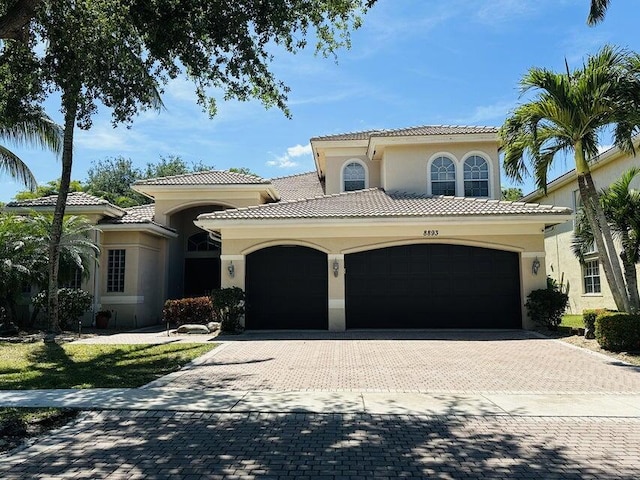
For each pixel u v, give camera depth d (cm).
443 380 985
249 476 520
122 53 1055
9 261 1736
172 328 2059
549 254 2862
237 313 1766
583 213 1716
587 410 765
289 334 1725
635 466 542
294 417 736
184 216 2702
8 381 995
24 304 2100
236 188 2400
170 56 1088
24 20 906
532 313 1719
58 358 1293
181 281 2644
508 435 652
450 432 666
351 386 936
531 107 1359
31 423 704
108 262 2222
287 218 1783
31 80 1116
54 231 1739
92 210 2167
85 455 585
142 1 947
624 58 1290
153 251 2386
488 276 1819
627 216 1456
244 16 997
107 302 2195
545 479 509
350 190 2458
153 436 655
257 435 656
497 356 1255
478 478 513
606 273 1399
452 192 2227
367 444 620
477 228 1795
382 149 2294
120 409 780
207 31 1002
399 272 1839
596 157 1475
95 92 1180
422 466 546
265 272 1870
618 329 1263
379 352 1330
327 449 602
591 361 1180
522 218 1728
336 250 1825
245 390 905
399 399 836
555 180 2481
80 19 1032
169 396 859
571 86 1330
